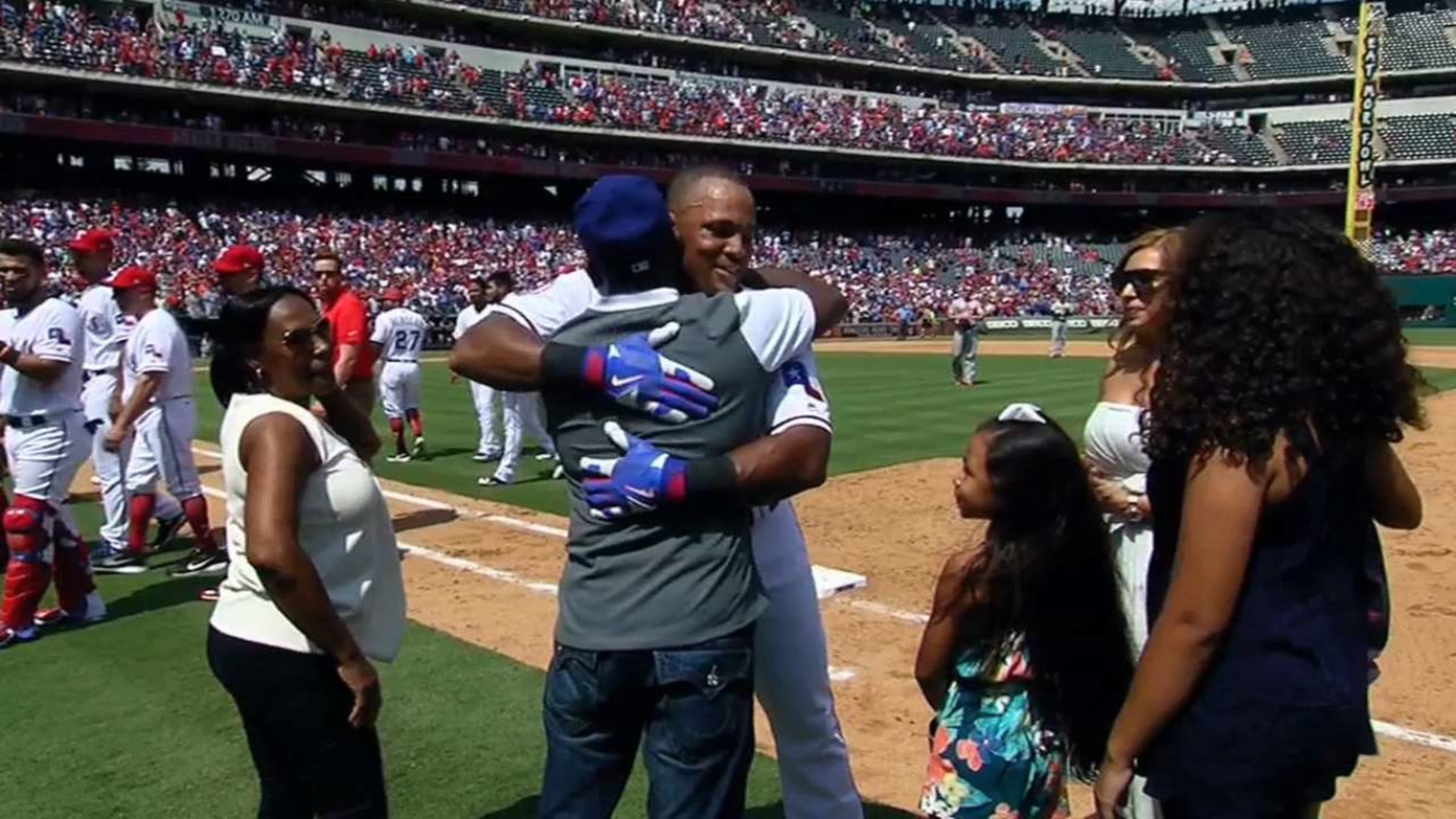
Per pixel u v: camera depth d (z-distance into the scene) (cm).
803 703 337
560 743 270
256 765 324
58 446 615
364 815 311
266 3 3881
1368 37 3766
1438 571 759
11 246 593
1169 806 232
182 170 3931
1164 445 225
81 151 3656
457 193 4594
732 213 297
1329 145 5372
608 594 260
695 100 4772
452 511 992
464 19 4319
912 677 562
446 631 635
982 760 300
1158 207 5569
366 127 4081
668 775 258
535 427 1223
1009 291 5000
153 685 544
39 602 633
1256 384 213
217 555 777
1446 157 5091
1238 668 220
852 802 352
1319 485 218
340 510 304
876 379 2412
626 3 4734
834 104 5150
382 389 1296
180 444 755
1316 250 221
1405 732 487
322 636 288
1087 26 6100
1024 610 293
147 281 756
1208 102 5831
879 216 5641
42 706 518
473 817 410
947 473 1193
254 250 600
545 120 4272
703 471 248
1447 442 1344
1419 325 4422
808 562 340
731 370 253
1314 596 221
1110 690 300
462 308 3531
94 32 3409
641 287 265
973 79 5553
